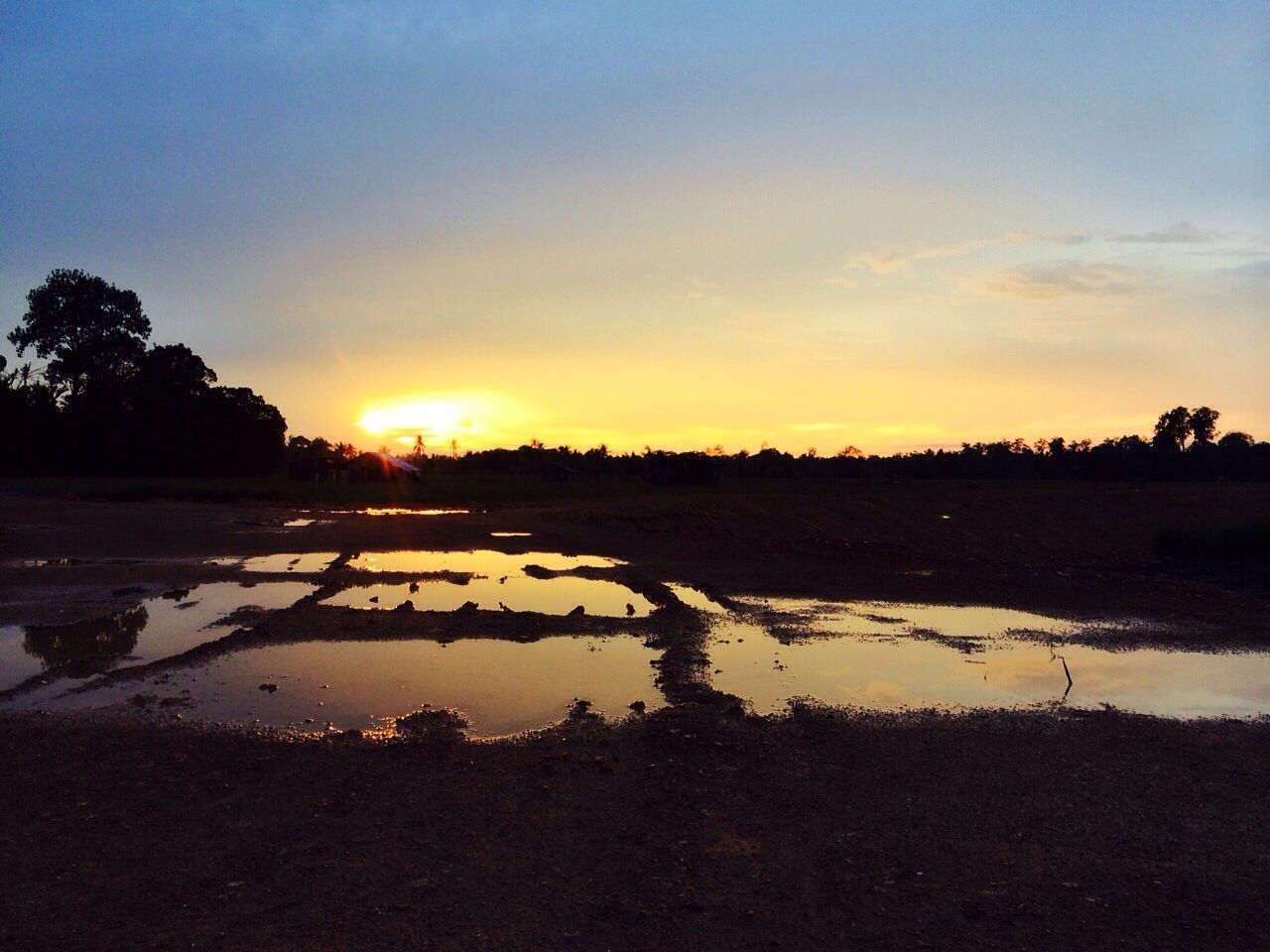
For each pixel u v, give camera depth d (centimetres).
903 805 661
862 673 1079
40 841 579
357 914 493
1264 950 475
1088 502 5197
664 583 1777
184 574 1825
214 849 571
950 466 9412
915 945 474
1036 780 716
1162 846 599
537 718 873
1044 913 509
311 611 1395
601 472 8894
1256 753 798
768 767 735
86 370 8081
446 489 5700
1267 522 3503
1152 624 1433
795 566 2105
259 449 8538
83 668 1032
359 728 836
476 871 546
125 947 459
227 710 884
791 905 512
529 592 1678
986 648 1241
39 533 2606
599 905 507
